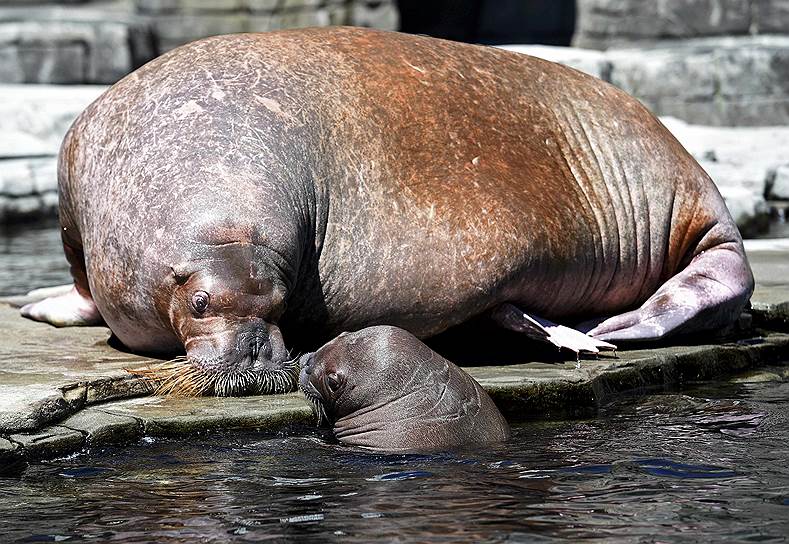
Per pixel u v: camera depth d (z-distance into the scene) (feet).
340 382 59.11
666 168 77.15
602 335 71.92
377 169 66.39
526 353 71.82
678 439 57.41
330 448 56.39
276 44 68.95
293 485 50.26
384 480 50.80
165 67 67.72
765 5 199.41
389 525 44.57
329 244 65.46
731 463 52.90
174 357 67.46
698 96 182.70
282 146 64.39
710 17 202.80
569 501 47.44
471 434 57.31
